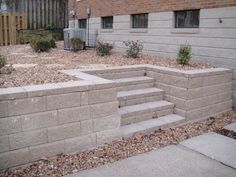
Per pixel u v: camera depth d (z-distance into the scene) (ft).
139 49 29.19
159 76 20.42
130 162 13.25
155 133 16.72
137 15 31.37
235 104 21.70
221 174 12.46
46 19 53.21
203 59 23.71
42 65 21.72
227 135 16.85
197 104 18.98
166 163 13.26
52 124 13.03
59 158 13.29
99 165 12.91
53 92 12.81
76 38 34.88
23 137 12.34
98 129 14.55
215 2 22.20
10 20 45.32
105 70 19.62
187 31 24.75
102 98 14.40
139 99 18.85
